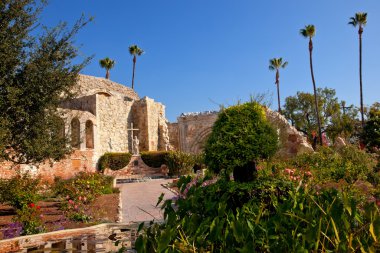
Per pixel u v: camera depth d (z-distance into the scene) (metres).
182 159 29.00
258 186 4.48
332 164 13.67
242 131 4.96
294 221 2.72
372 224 2.17
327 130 51.72
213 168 5.08
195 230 2.85
